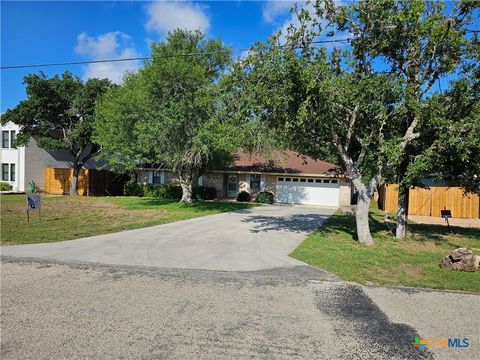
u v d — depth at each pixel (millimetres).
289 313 5551
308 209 23094
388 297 6348
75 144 29516
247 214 19109
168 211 19500
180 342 4512
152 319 5203
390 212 22406
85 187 30547
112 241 10922
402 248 10625
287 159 28609
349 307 5844
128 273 7609
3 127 31938
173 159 20172
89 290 6461
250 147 24875
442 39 10047
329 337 4750
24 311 5430
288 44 10586
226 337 4680
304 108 9719
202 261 8727
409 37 10953
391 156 9938
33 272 7562
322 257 9125
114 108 21453
